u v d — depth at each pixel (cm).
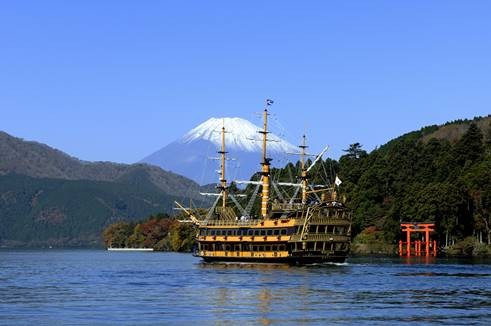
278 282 14525
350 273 16825
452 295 11919
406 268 18512
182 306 10569
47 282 15350
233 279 15450
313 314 9712
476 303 10856
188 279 15662
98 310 10138
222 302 11050
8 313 9850
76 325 8775
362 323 8969
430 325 8831
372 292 12406
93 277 16862
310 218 19588
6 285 14538
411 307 10406
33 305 10775
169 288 13475
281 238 19875
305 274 16650
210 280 15275
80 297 11900
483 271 17300
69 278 16612
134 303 10969
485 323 8969
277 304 10769
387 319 9281
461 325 8831
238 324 8875
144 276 16975
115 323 8931
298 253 19588
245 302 11031
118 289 13362
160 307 10450
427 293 12238
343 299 11388
